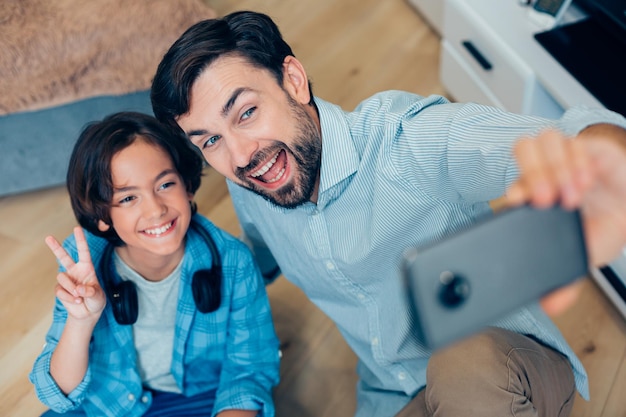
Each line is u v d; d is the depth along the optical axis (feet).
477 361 3.51
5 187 6.54
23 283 6.08
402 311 3.86
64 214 6.59
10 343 5.67
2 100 5.86
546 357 3.75
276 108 3.22
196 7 6.03
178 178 3.97
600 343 5.18
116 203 3.83
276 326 5.66
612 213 1.83
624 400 4.88
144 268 4.16
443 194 3.27
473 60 6.34
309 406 5.19
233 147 3.22
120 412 4.35
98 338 4.15
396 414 4.04
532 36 5.80
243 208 4.39
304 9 8.49
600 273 5.23
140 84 6.04
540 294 1.63
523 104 5.76
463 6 6.26
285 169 3.42
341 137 3.39
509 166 2.45
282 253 4.23
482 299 1.59
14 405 5.30
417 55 7.69
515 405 3.46
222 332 4.40
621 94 5.11
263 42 3.18
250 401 4.34
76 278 3.76
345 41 8.00
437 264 1.57
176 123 3.35
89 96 6.02
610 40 5.59
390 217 3.48
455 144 2.84
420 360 4.13
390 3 8.40
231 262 4.30
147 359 4.41
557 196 1.66
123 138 3.76
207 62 3.09
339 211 3.64
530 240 1.63
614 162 1.88
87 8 5.90
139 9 5.90
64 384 4.00
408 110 3.28
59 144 6.32
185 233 4.11
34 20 5.83
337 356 5.44
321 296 4.29
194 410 4.50
